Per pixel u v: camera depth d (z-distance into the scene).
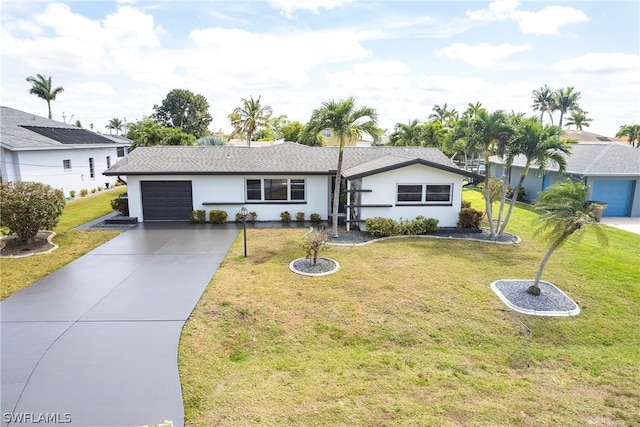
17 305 8.68
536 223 9.44
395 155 19.92
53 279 10.41
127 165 18.20
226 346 7.07
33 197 13.21
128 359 6.45
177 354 6.64
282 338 7.38
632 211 20.55
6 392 5.54
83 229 16.61
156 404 5.27
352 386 5.80
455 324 8.02
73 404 5.27
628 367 6.65
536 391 5.84
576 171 20.14
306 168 18.31
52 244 13.91
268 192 18.52
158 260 12.16
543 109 53.34
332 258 12.36
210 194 18.38
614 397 5.76
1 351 6.69
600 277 10.88
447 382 5.99
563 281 10.53
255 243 14.32
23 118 28.52
